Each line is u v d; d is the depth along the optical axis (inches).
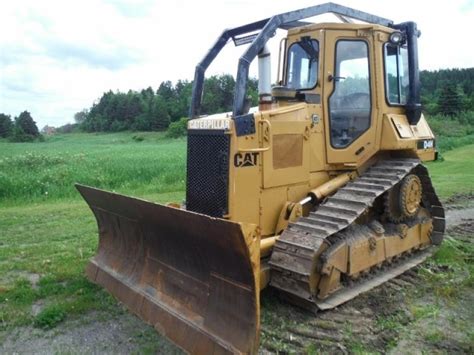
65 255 263.0
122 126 3277.6
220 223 135.6
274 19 190.7
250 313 140.9
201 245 151.9
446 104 1914.4
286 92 199.0
